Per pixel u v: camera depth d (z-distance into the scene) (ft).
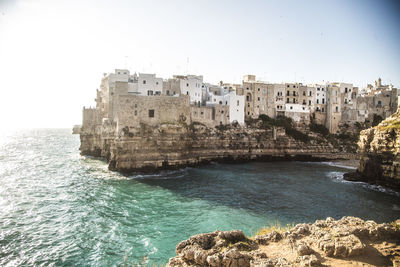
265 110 329.52
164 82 272.72
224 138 267.39
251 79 368.68
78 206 120.16
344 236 43.78
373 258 39.27
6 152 345.92
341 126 340.80
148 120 211.61
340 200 137.18
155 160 208.13
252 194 145.79
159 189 154.20
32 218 104.32
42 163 247.91
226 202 128.98
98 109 292.61
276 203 129.08
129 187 158.10
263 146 285.64
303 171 226.79
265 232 55.98
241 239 49.06
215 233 51.21
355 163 275.39
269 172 218.38
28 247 80.38
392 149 163.43
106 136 248.73
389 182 163.43
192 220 102.78
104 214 109.50
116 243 82.94
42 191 146.20
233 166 248.32
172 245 81.35
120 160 197.88
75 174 195.52
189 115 237.25
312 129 330.34
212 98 302.45
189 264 41.98
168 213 111.14
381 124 181.98
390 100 343.26
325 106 347.56
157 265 69.26
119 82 233.35
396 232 45.50
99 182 170.71
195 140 245.86
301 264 38.27
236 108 293.43
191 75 317.01
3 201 125.49
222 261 39.60
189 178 188.75
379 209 122.83
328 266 37.45
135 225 97.76
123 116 201.57
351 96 353.31
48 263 71.61
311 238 47.11
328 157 298.56
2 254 76.13
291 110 331.77
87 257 74.64
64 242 83.82
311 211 117.50
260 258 40.55
